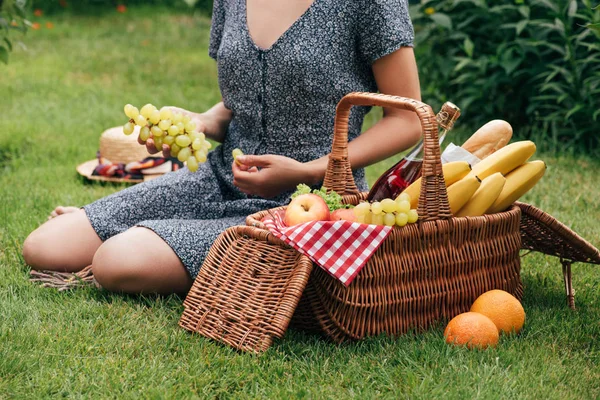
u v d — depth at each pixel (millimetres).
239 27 2520
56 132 4887
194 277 2416
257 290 2074
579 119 4527
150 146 2361
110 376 1913
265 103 2496
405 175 2289
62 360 2004
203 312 2176
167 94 5984
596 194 3697
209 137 2801
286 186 2387
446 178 2242
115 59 7227
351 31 2414
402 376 1936
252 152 2576
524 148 2312
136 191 2682
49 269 2619
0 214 3250
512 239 2322
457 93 5004
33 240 2635
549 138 4555
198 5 9742
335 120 2289
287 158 2357
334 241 2000
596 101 4375
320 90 2438
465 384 1872
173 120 2312
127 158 3930
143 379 1908
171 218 2672
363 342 2104
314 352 2059
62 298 2447
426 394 1822
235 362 1993
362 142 2438
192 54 7582
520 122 4922
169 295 2471
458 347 2035
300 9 2414
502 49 4660
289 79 2430
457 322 2088
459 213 2258
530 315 2330
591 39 4438
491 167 2301
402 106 2088
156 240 2414
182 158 2316
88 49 7648
